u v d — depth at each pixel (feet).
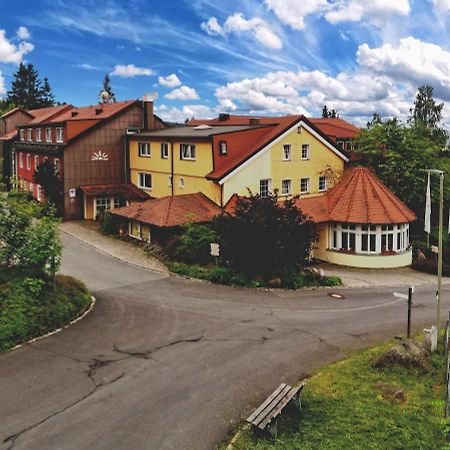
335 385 47.65
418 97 229.86
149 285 82.33
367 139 138.31
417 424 40.19
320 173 128.26
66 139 135.23
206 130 127.03
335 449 36.35
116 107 147.64
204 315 68.23
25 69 340.18
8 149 185.37
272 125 124.88
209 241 97.45
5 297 59.47
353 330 65.00
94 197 137.90
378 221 107.45
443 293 88.63
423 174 133.69
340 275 101.19
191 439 38.63
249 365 52.34
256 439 38.17
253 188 115.75
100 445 37.47
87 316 65.41
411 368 51.11
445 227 139.03
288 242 83.97
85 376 48.37
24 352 53.57
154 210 110.01
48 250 64.34
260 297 78.48
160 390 46.11
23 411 41.78
